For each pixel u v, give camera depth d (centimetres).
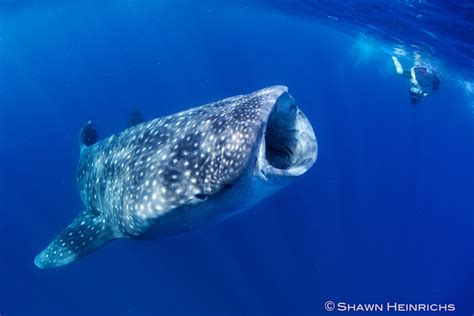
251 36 6397
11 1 2622
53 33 5197
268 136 405
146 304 1387
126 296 1423
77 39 6525
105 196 521
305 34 4425
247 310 1338
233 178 356
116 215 500
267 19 4109
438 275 2083
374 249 1794
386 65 3703
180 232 474
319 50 5653
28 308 1428
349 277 1573
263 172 337
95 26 5266
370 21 1747
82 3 3434
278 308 1348
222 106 427
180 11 4397
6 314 1403
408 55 2023
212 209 409
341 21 2164
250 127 346
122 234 523
